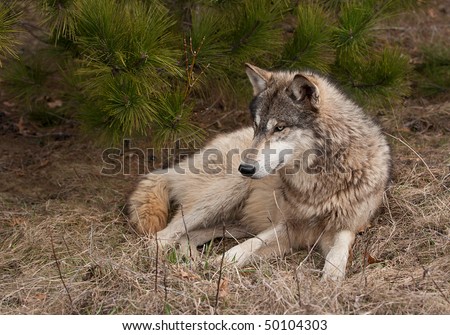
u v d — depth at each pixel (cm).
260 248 740
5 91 1051
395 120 1012
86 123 840
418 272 655
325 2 918
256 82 731
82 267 680
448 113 1044
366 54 945
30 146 1026
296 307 589
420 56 1184
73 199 875
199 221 812
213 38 820
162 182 842
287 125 679
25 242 758
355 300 600
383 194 771
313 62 866
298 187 721
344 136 704
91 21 741
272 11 849
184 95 794
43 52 963
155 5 792
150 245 727
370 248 721
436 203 772
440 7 1339
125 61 750
